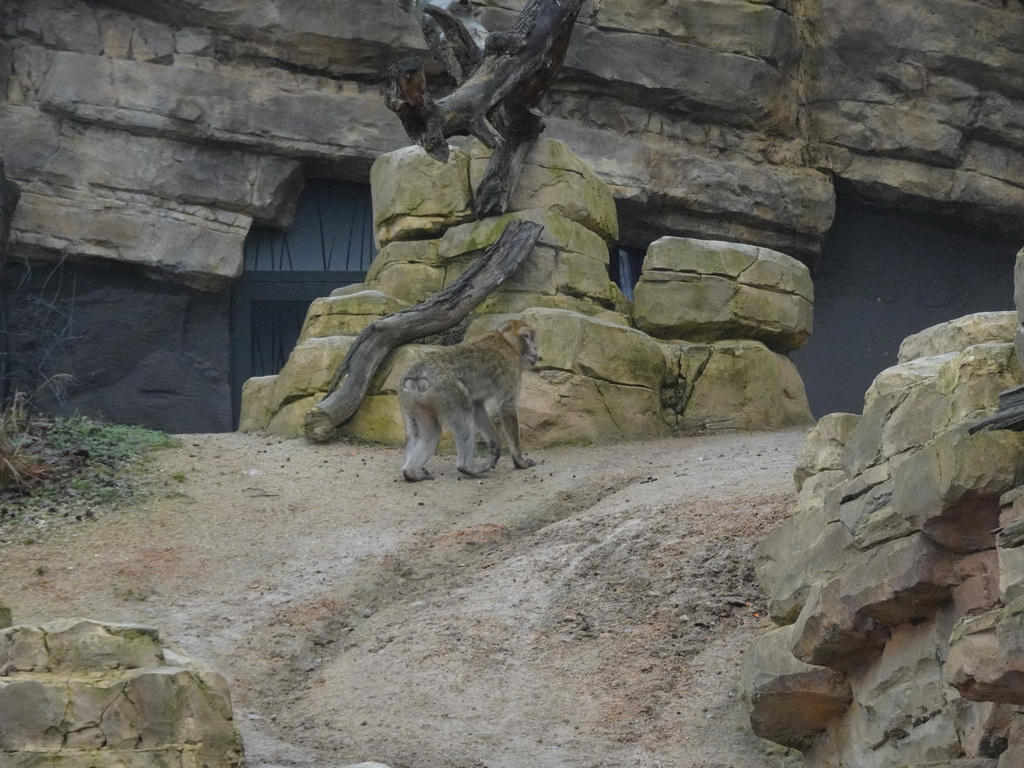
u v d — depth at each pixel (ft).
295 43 79.25
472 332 56.49
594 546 35.73
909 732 21.40
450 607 33.55
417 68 48.67
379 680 29.60
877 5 84.48
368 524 41.65
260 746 25.71
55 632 20.93
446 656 30.40
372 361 53.67
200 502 43.42
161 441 50.16
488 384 48.11
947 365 20.59
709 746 25.41
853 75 85.71
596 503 42.55
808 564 24.18
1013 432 18.49
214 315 80.48
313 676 30.86
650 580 32.68
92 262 77.87
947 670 18.72
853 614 21.80
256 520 41.91
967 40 84.33
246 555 38.70
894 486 20.40
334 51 79.87
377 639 32.32
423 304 55.26
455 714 27.40
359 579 36.58
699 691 27.45
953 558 19.80
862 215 88.99
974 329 25.17
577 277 59.06
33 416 52.65
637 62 82.28
